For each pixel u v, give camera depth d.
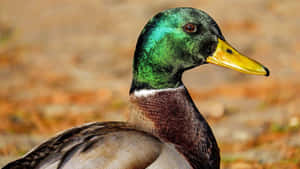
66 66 17.22
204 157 5.68
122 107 13.92
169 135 5.60
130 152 4.92
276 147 10.49
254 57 17.58
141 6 23.44
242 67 5.82
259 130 11.81
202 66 16.84
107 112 13.39
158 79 5.74
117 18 22.23
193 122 5.71
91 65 17.36
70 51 18.73
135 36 20.22
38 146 5.21
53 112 13.06
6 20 22.70
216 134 11.70
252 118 12.69
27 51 18.83
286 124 12.08
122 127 5.54
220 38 5.92
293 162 9.56
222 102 14.07
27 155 5.03
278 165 9.46
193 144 5.64
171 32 5.75
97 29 21.17
